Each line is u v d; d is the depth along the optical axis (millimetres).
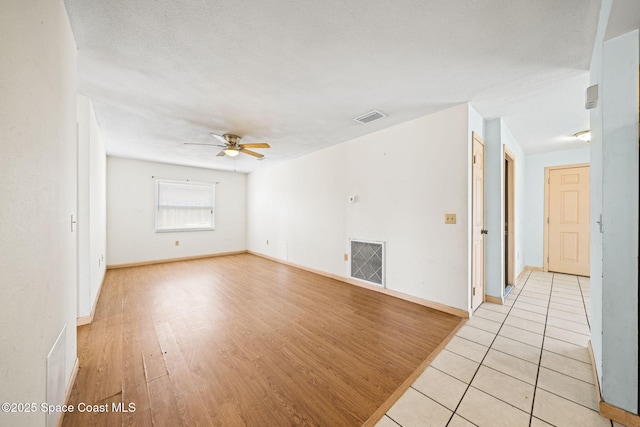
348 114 2852
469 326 2404
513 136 3707
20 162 839
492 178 3086
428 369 1751
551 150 4500
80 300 2465
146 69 1963
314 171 4551
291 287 3678
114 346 2059
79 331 2322
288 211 5242
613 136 1362
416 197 3008
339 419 1327
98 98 2482
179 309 2855
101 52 1749
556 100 2537
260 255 6258
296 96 2410
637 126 1301
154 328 2381
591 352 1826
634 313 1294
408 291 3098
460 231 2639
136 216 5199
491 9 1384
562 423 1301
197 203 6047
